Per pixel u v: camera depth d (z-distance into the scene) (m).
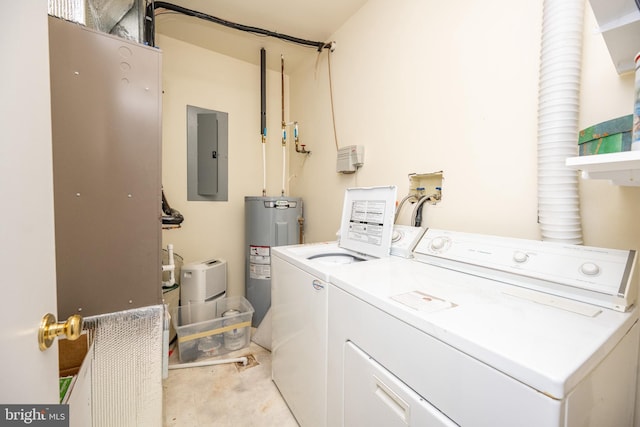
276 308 1.52
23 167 0.42
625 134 0.60
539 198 0.93
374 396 0.76
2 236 0.36
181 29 2.14
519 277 0.87
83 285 1.03
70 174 1.00
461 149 1.28
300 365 1.24
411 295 0.78
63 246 1.00
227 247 2.59
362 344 0.83
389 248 1.36
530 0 1.03
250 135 2.68
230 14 1.97
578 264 0.78
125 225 1.10
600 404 0.54
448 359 0.57
